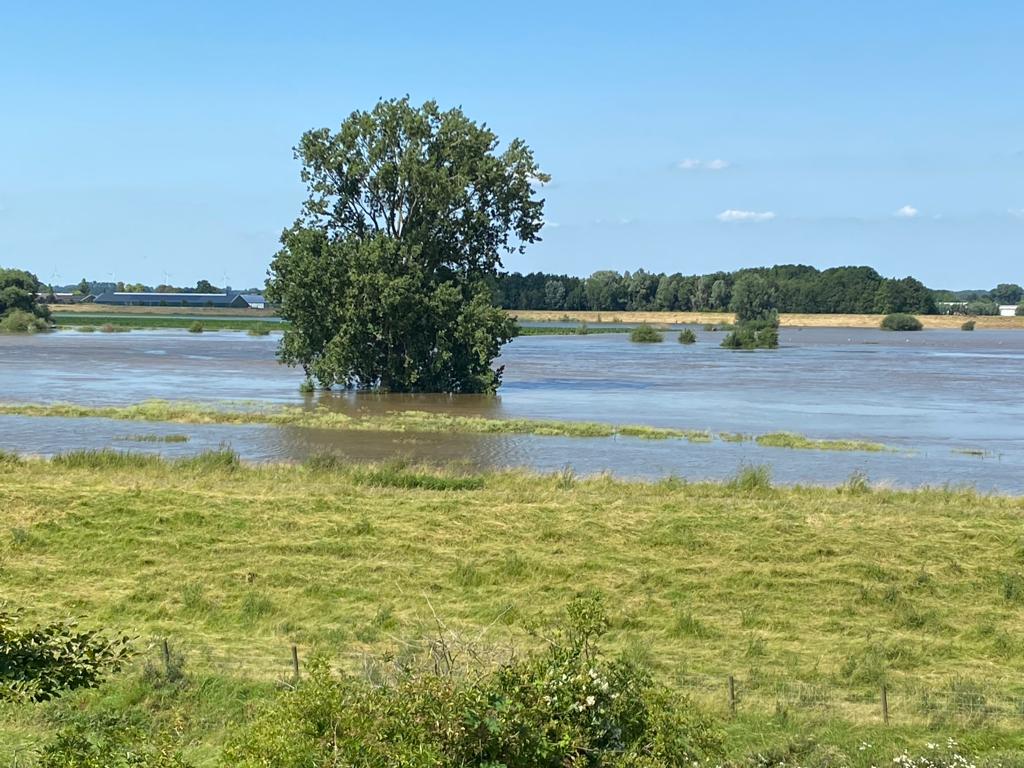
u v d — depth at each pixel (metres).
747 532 27.25
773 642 20.38
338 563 24.53
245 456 42.22
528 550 25.66
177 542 25.61
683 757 10.81
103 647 12.80
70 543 25.55
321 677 10.55
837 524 27.98
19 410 54.62
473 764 10.27
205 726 15.14
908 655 19.77
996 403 68.56
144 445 44.78
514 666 11.54
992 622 21.67
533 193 70.50
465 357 69.69
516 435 50.00
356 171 66.81
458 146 68.38
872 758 14.37
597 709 10.89
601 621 12.21
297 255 66.50
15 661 12.09
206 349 118.31
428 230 68.38
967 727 15.82
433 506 29.42
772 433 52.22
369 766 9.67
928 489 34.47
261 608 21.45
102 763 10.70
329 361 66.81
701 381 83.44
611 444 47.78
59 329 168.75
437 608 21.70
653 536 26.75
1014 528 27.78
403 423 52.81
